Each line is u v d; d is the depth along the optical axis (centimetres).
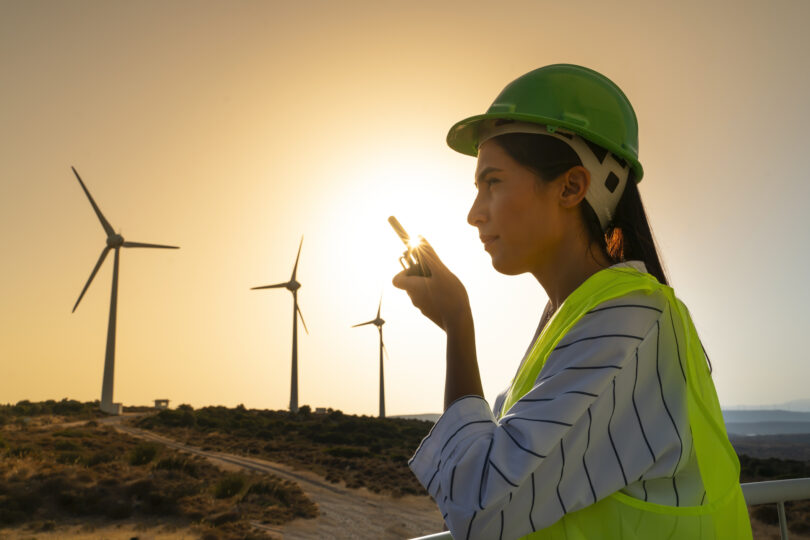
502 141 102
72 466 4256
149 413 8588
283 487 4500
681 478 88
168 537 3203
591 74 102
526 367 98
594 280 94
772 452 8788
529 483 80
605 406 83
